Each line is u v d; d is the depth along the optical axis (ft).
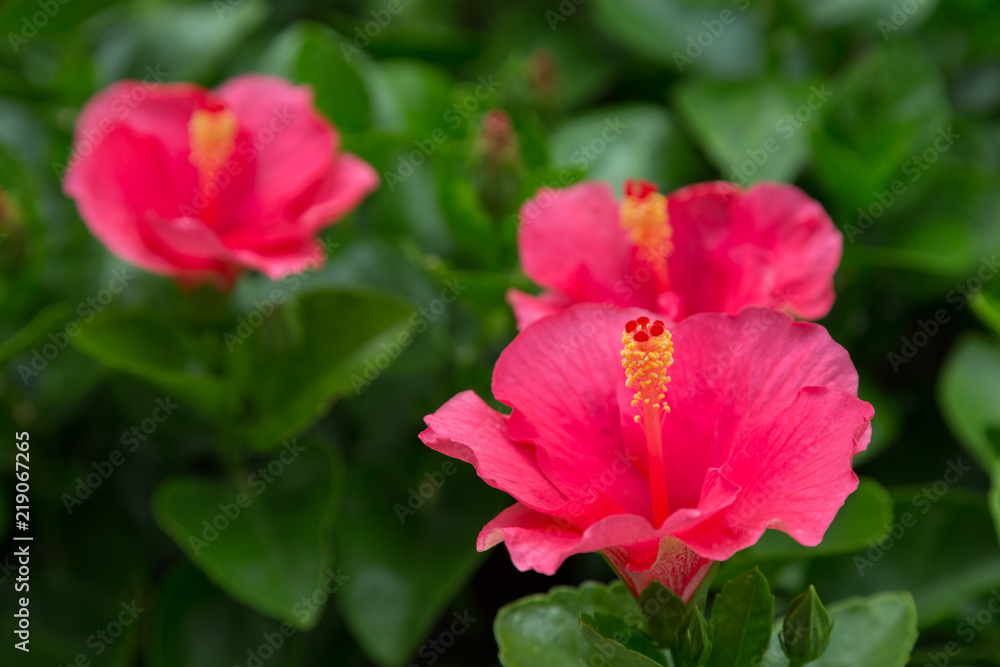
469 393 2.58
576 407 2.59
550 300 2.85
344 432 3.22
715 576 2.69
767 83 3.37
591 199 2.86
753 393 2.58
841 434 2.51
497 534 2.49
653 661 2.54
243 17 3.45
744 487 2.55
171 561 3.22
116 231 2.95
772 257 2.80
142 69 3.40
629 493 2.59
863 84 3.26
